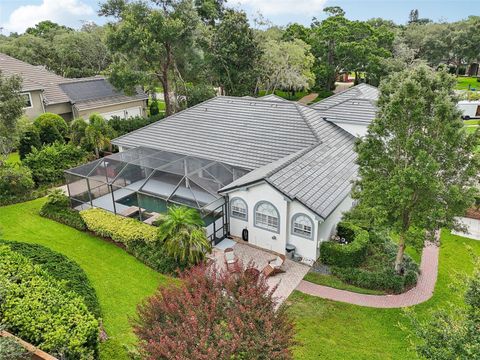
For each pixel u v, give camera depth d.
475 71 90.25
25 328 11.17
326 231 19.11
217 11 57.22
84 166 22.73
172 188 20.73
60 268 15.88
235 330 9.11
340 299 15.86
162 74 43.34
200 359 8.20
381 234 18.98
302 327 14.17
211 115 28.23
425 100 13.34
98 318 13.54
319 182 19.53
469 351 7.87
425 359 9.88
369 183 14.65
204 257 17.33
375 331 14.09
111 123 36.66
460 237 21.45
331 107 28.23
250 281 10.62
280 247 19.08
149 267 17.73
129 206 22.39
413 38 81.75
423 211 14.23
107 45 39.06
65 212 22.39
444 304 15.66
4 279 12.80
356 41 64.62
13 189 24.55
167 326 9.51
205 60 47.44
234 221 20.36
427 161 12.86
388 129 14.28
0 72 25.19
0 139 24.78
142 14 39.22
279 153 22.72
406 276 16.77
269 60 51.44
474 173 13.55
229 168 22.64
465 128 13.16
